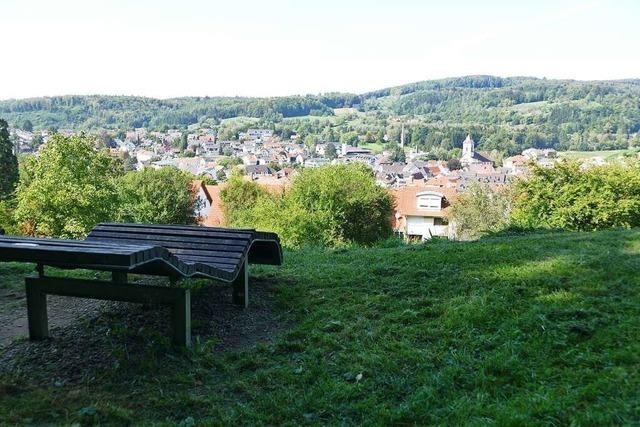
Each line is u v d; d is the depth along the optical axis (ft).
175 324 17.61
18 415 13.48
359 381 15.29
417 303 21.45
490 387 14.19
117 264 14.23
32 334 18.39
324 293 23.84
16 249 15.46
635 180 67.10
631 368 14.05
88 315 20.72
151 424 13.25
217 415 13.79
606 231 38.45
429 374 15.24
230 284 24.61
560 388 13.32
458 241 37.81
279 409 14.02
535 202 70.74
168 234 22.59
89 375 15.80
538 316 18.12
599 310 18.65
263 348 17.97
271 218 102.06
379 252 33.12
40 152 96.43
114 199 99.09
